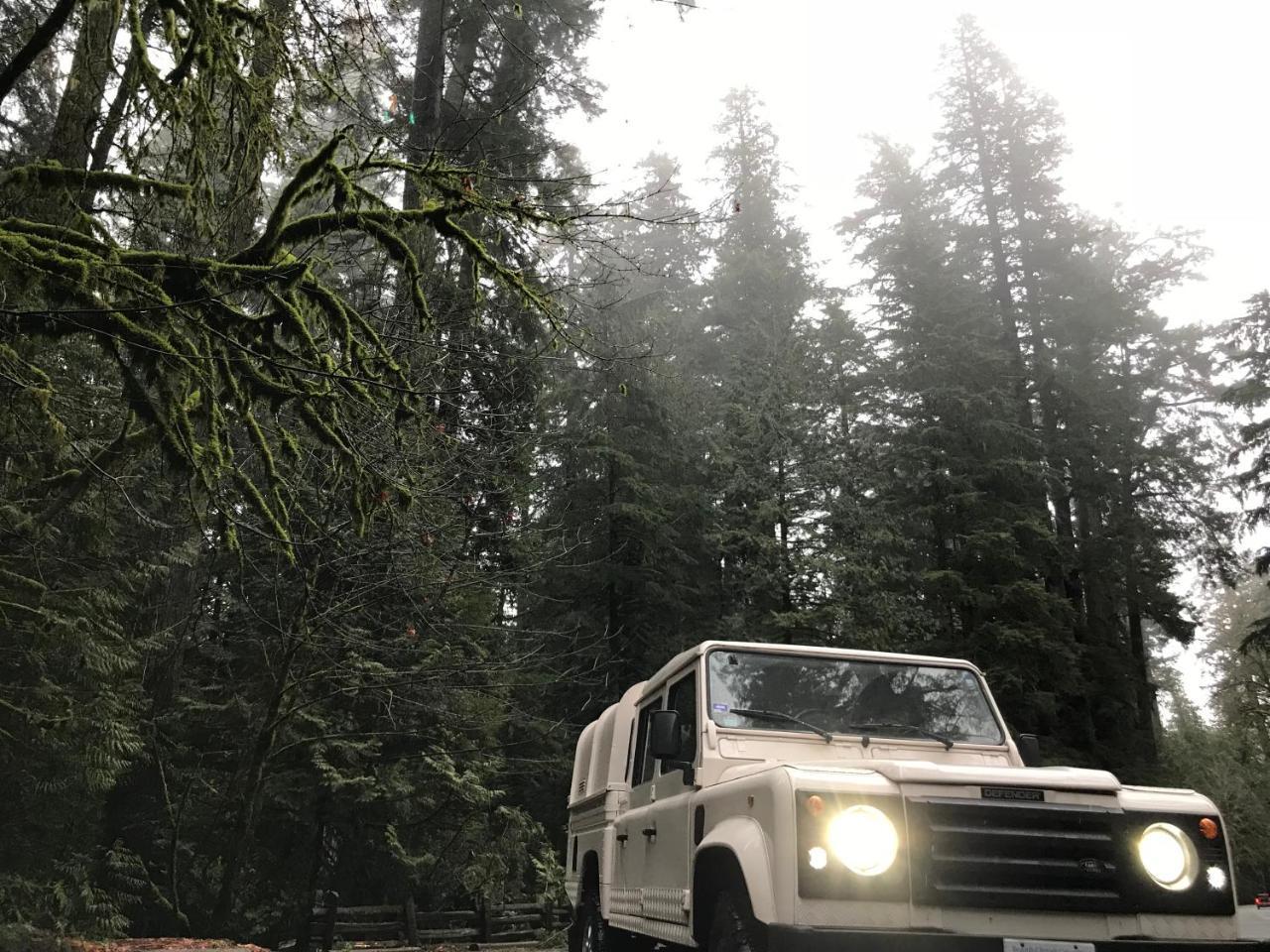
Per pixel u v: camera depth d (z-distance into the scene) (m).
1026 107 38.03
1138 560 33.69
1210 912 4.73
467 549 12.60
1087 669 29.91
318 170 6.80
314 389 6.87
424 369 9.44
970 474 28.62
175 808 12.79
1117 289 35.88
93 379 9.84
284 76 6.30
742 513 23.11
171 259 6.13
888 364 30.92
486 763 16.03
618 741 8.63
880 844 4.55
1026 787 4.78
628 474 25.17
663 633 25.92
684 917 5.92
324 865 16.28
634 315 24.55
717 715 6.28
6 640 11.08
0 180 6.14
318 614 11.59
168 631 12.96
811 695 6.50
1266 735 38.62
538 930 18.27
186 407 6.90
